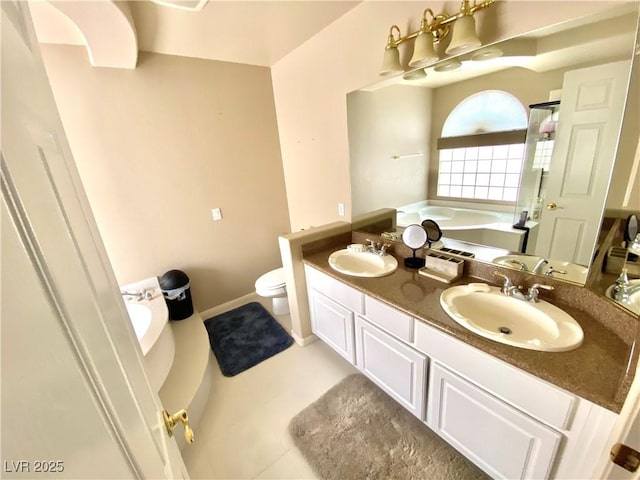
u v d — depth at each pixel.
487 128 1.36
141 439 0.51
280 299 2.76
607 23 0.94
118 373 0.48
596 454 0.81
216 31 1.82
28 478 0.28
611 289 1.02
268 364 2.12
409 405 1.48
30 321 0.30
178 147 2.38
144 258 2.41
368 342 1.64
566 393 0.83
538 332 1.15
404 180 1.79
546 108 1.14
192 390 1.71
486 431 1.11
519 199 1.30
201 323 2.46
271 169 2.94
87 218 0.58
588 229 1.08
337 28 1.83
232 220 2.82
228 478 1.37
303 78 2.27
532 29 1.10
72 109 1.92
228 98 2.54
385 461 1.38
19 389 0.28
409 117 1.66
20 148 0.34
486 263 1.47
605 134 0.98
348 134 2.03
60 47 1.82
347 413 1.65
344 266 1.92
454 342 1.13
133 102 2.12
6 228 0.28
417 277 1.62
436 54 1.34
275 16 1.69
